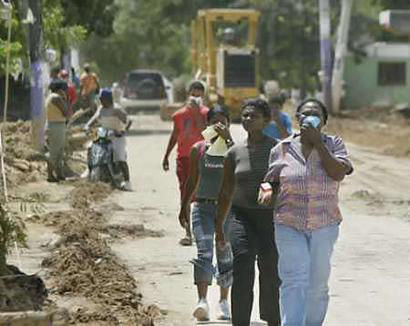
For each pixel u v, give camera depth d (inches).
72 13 3646.7
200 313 975.6
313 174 807.7
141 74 5374.0
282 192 816.3
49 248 1285.7
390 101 6161.4
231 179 882.8
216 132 997.8
